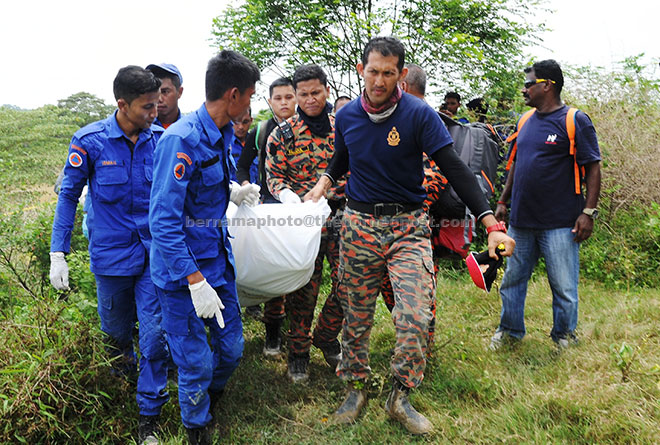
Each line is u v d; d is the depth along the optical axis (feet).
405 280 8.52
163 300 7.85
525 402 8.92
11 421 7.82
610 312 12.54
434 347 11.26
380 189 8.75
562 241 10.94
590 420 8.16
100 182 8.86
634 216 17.99
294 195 10.30
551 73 10.96
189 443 8.28
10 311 11.30
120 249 8.86
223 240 8.28
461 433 8.38
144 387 8.54
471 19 23.63
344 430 8.93
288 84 12.56
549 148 10.88
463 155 10.69
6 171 20.48
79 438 8.34
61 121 93.71
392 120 8.37
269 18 24.08
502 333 11.89
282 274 9.61
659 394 8.50
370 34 21.36
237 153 14.93
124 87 8.53
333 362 11.12
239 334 8.64
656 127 18.83
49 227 14.06
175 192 7.37
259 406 9.75
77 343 8.95
